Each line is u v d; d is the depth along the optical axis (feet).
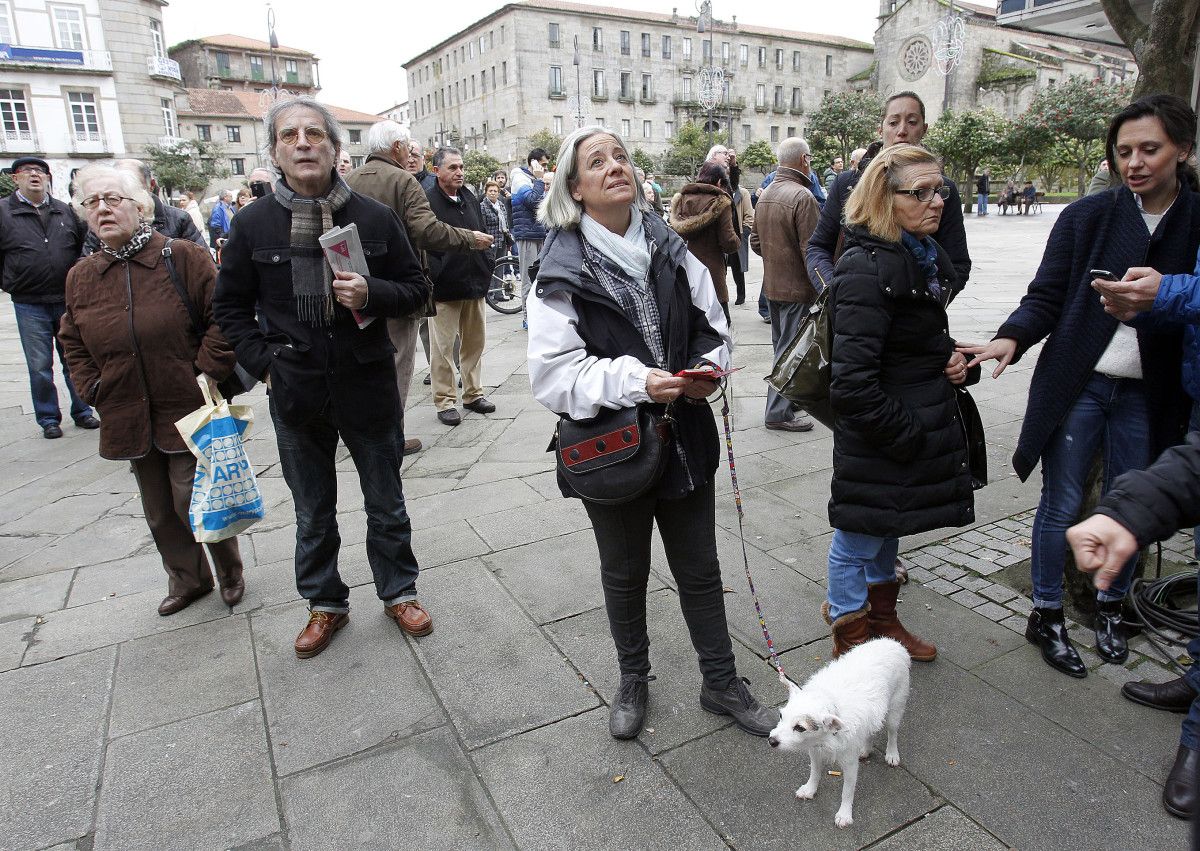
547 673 8.91
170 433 9.93
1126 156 7.67
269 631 10.09
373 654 9.45
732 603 10.18
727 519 12.75
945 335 7.79
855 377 7.22
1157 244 7.86
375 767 7.54
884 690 6.57
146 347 9.59
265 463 16.90
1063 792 6.82
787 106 242.17
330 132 8.36
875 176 7.25
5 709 8.62
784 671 8.73
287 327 8.63
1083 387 8.33
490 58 220.23
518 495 14.34
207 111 184.44
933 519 7.77
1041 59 159.84
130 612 10.74
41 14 124.67
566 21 211.20
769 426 17.38
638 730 7.80
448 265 17.97
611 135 6.88
